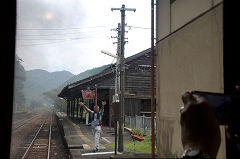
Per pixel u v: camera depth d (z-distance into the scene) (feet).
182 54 9.91
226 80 7.45
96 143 26.94
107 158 19.95
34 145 41.68
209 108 3.57
